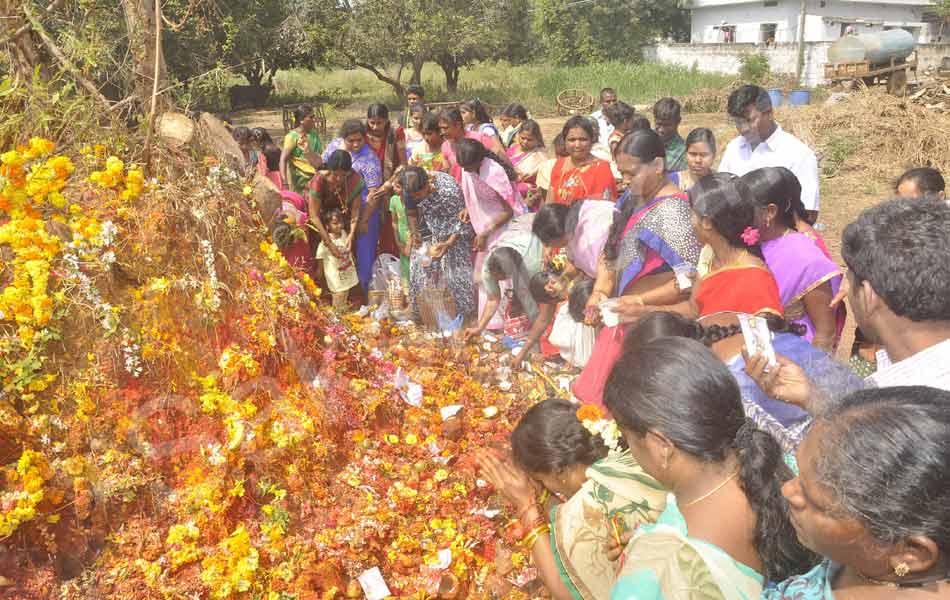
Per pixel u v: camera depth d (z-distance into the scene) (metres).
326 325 3.42
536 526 2.22
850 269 1.90
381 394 3.35
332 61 17.80
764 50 26.66
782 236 3.17
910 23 34.41
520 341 4.21
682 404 1.54
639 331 2.52
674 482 1.61
